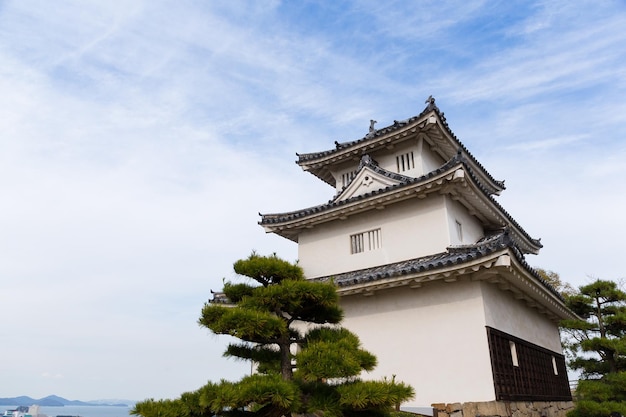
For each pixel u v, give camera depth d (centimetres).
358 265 1889
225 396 716
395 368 1498
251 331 798
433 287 1506
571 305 2103
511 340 1555
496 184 2425
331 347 794
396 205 1864
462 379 1362
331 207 1945
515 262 1334
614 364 1797
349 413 818
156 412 768
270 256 952
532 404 1585
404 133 2042
